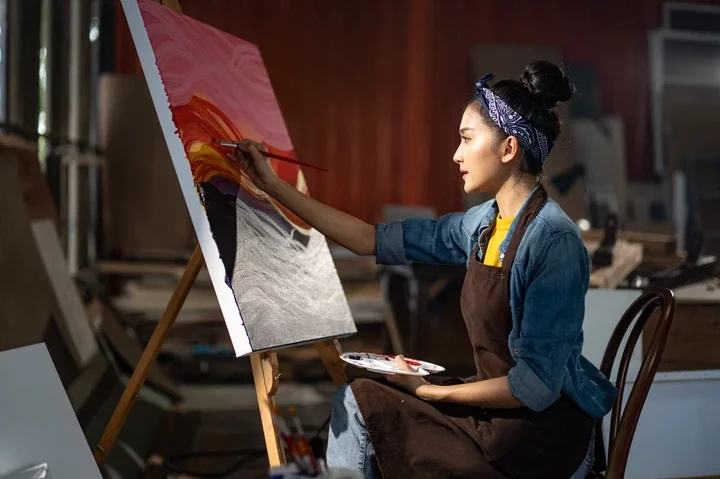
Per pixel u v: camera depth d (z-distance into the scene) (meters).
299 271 1.95
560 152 5.91
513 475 1.56
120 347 3.84
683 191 6.08
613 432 1.76
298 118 6.12
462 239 1.87
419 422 1.60
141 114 5.13
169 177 5.13
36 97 3.74
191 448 3.00
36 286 2.73
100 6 5.23
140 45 1.71
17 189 2.83
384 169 6.27
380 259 1.94
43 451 1.52
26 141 3.22
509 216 1.69
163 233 5.10
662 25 6.58
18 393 1.51
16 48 3.49
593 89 6.28
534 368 1.51
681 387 2.24
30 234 2.83
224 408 3.65
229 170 1.82
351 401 1.64
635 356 2.26
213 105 1.88
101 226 5.05
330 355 2.06
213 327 4.50
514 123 1.61
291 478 1.39
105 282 4.91
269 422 1.68
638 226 5.97
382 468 1.56
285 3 6.04
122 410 1.94
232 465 2.80
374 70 6.21
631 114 6.57
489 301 1.62
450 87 6.32
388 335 4.59
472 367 4.38
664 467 2.21
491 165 1.66
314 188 6.18
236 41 2.24
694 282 3.04
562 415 1.59
